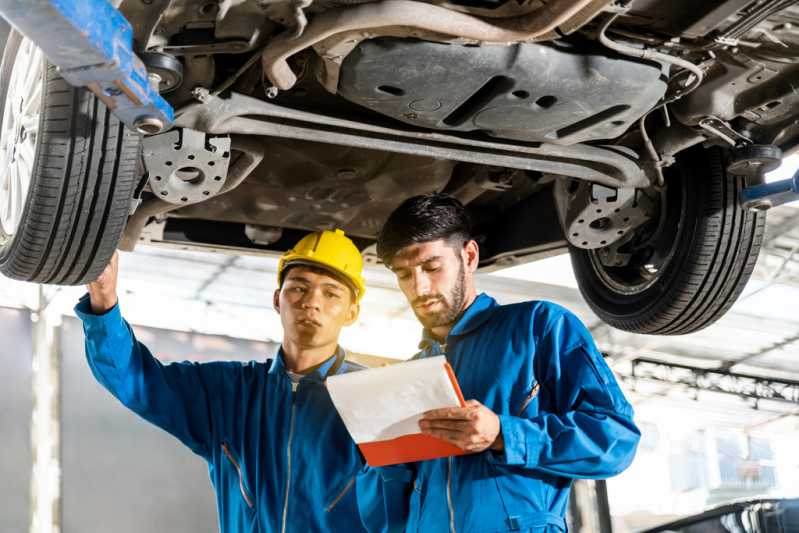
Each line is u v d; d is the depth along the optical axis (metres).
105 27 2.16
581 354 2.63
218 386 3.48
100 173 2.84
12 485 12.04
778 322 14.46
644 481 16.41
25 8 2.03
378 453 2.50
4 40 7.65
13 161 3.34
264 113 3.00
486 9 2.62
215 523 13.00
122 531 12.42
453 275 2.74
